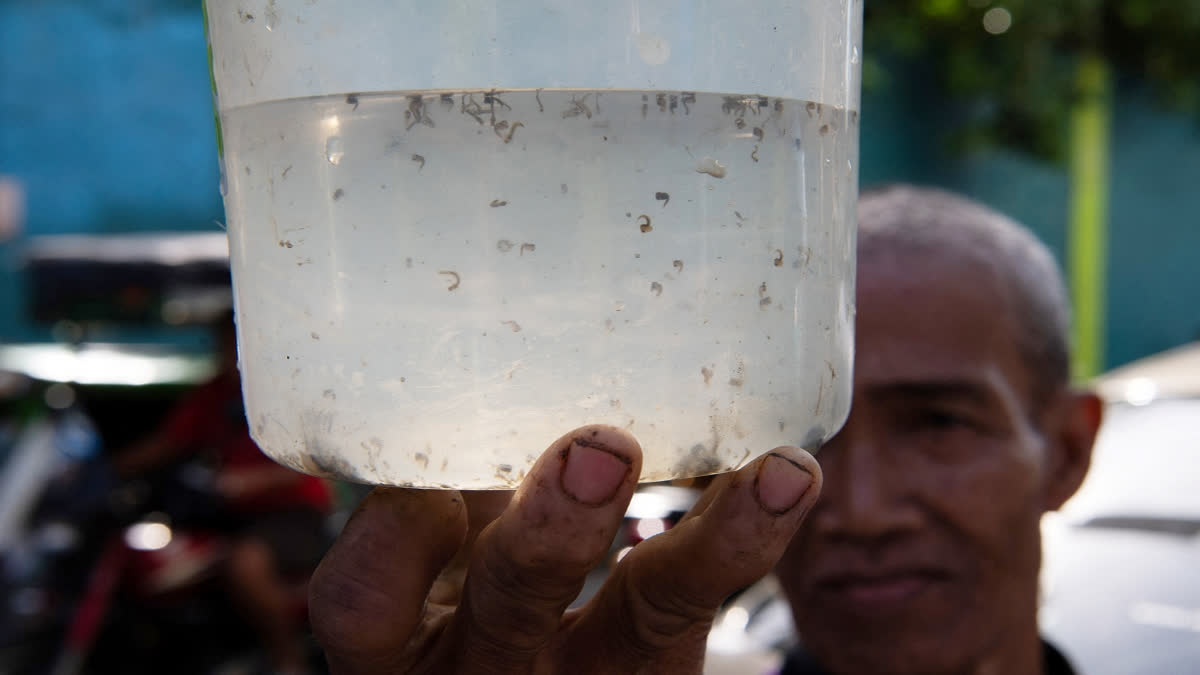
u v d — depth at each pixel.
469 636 0.51
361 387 0.48
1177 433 1.32
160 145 3.58
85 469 2.17
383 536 0.52
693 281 0.47
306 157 0.48
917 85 3.48
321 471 0.49
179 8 3.56
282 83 0.49
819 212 0.50
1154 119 3.73
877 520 0.74
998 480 0.75
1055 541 1.20
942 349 0.74
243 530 2.15
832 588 0.78
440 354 0.47
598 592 0.55
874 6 3.14
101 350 3.34
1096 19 3.33
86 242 3.54
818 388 0.50
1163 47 3.41
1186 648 0.97
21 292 3.54
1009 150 3.50
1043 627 1.04
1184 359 1.60
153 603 2.07
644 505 1.54
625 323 0.47
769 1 0.49
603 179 0.47
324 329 0.48
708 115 0.48
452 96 0.47
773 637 1.15
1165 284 3.84
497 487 0.47
